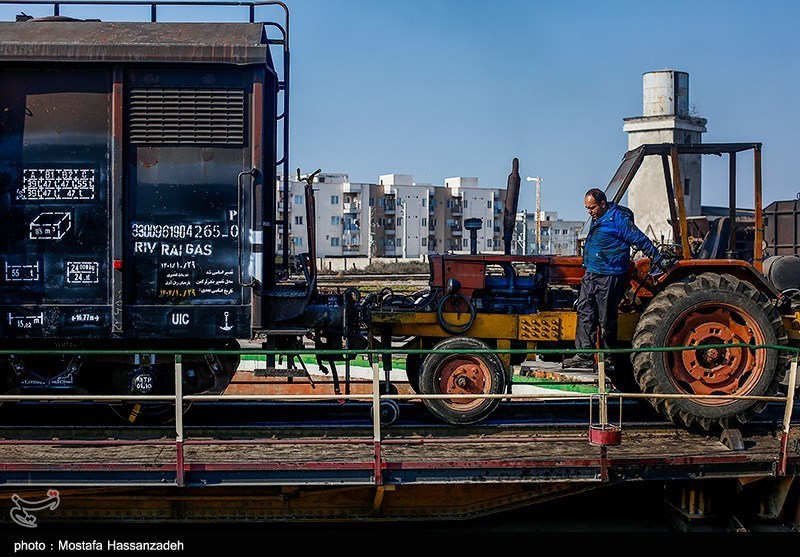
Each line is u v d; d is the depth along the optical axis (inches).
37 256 263.0
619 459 243.1
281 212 330.0
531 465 237.8
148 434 273.4
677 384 272.8
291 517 255.1
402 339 325.1
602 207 282.7
